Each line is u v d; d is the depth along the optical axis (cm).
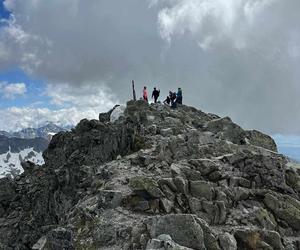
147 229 2597
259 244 2677
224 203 3058
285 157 4297
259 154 3669
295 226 3073
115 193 3114
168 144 4028
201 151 4059
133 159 3972
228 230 2795
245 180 3416
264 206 3192
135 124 5041
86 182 4131
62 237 2853
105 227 2805
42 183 5459
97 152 4791
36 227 4875
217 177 3378
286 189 3456
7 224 5100
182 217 2527
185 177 3297
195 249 2448
